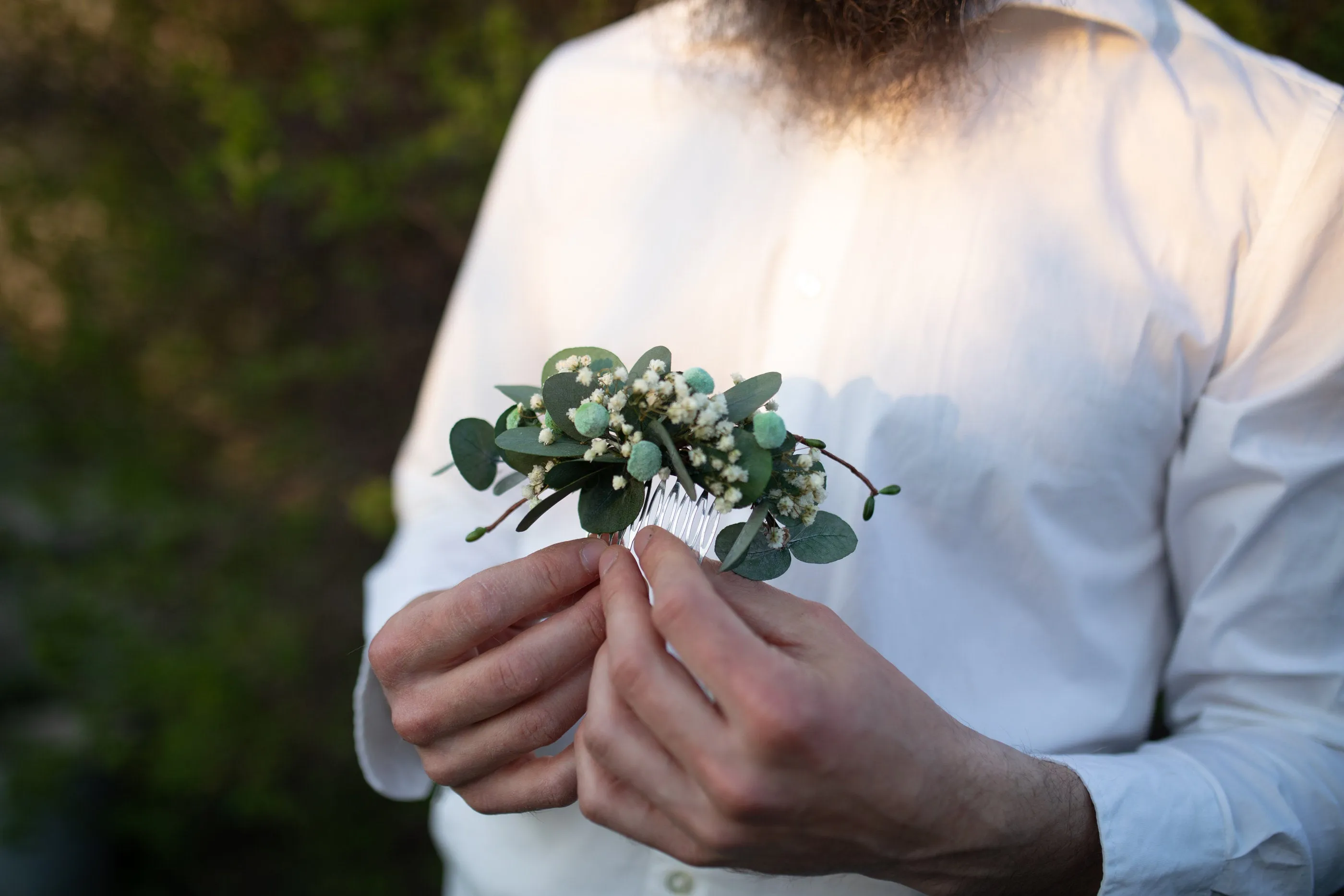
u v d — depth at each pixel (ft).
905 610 1.83
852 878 1.78
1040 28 1.81
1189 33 1.82
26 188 3.76
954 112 1.80
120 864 4.03
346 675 3.98
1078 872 1.62
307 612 4.00
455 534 2.08
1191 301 1.74
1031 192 1.79
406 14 3.36
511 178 2.15
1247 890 1.63
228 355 3.97
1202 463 1.77
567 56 2.15
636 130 2.02
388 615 1.97
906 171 1.82
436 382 2.21
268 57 3.51
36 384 3.96
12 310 3.94
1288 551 1.73
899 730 1.46
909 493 1.80
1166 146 1.76
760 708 1.39
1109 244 1.76
